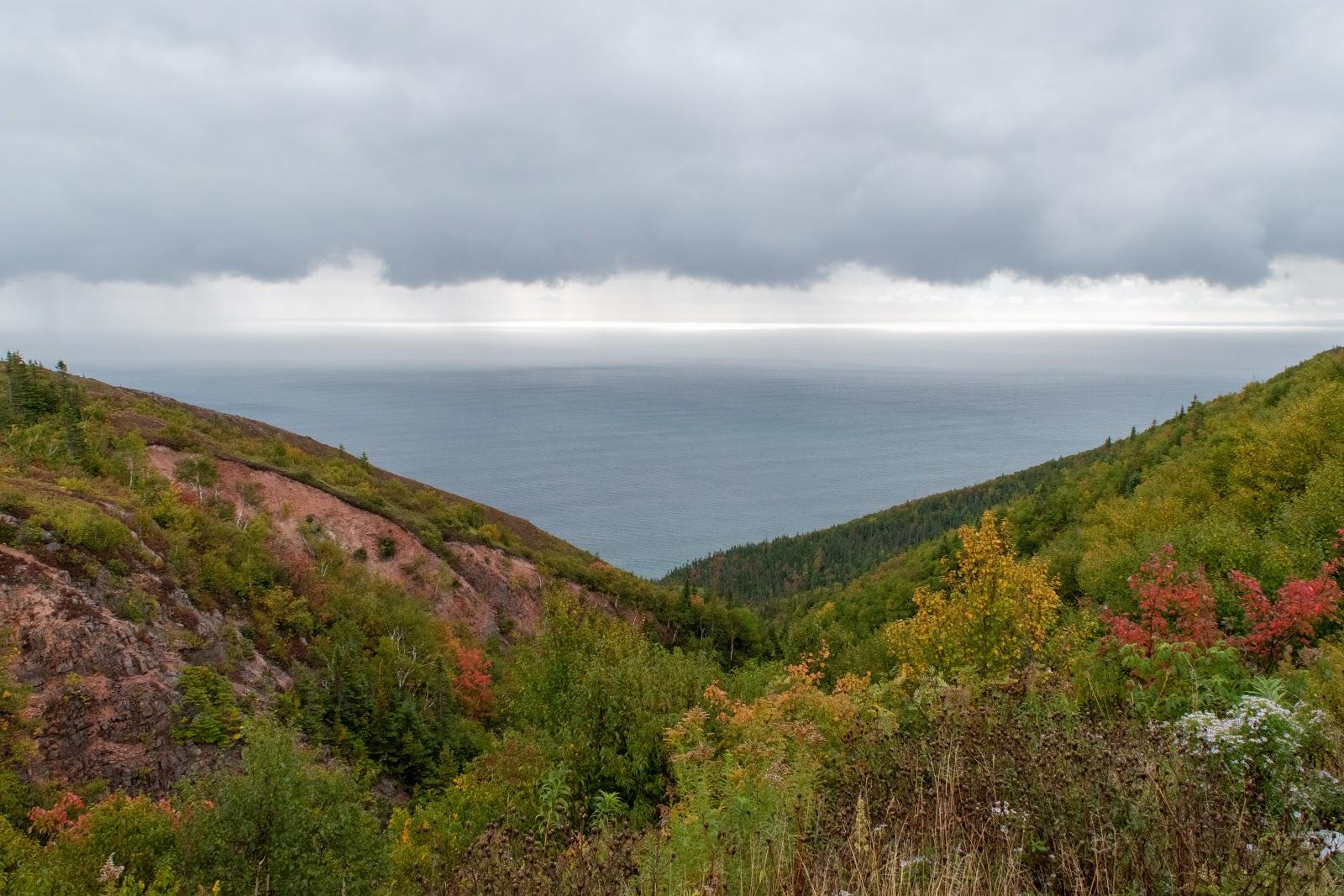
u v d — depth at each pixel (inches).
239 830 476.4
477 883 176.9
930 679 324.8
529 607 2628.0
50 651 959.6
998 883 138.6
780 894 153.8
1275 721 178.4
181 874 462.9
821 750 283.1
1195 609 332.5
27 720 884.6
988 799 162.6
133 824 497.0
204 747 995.9
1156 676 279.6
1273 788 163.3
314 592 1692.9
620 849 185.0
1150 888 134.1
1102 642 332.2
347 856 493.0
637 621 2851.9
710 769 262.5
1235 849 130.3
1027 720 206.4
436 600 2320.4
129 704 974.4
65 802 796.6
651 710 564.4
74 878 457.7
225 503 2017.7
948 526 5846.5
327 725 1259.2
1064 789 157.3
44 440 1692.9
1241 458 1095.6
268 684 1229.7
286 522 2153.1
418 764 1283.2
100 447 1839.3
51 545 1088.2
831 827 165.2
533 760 617.6
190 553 1382.9
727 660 2714.1
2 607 965.8
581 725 585.6
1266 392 1824.6
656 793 523.5
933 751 198.8
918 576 2573.8
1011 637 549.0
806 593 4899.1
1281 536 702.5
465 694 1702.8
